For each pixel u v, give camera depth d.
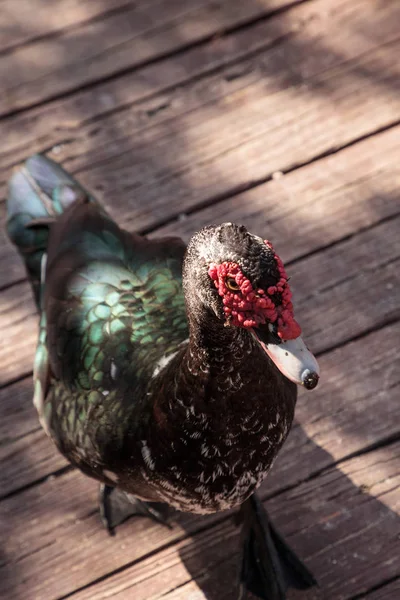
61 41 5.32
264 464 2.96
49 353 3.32
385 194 4.49
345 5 5.32
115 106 5.02
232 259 2.42
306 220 4.45
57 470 3.77
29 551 3.56
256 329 2.50
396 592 3.32
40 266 3.80
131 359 3.12
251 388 2.76
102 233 3.51
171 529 3.56
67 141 4.91
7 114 5.03
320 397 3.86
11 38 5.36
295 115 4.87
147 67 5.17
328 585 3.37
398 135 4.72
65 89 5.10
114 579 3.47
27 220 3.85
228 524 3.56
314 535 3.50
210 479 2.92
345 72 5.03
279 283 2.42
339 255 4.31
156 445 2.91
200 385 2.76
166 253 3.45
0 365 4.09
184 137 4.85
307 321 4.11
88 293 3.33
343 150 4.71
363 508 3.54
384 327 4.06
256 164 4.69
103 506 3.61
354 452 3.69
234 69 5.12
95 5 5.45
